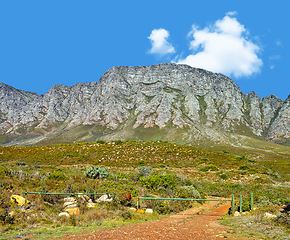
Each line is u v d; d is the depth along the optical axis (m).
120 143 76.38
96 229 10.41
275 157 148.25
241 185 32.09
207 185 30.66
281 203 17.19
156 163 56.03
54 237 9.14
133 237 8.95
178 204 17.72
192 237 9.13
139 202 16.73
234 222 12.19
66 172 28.53
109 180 22.19
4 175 17.59
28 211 12.46
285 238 8.60
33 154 62.22
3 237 9.21
